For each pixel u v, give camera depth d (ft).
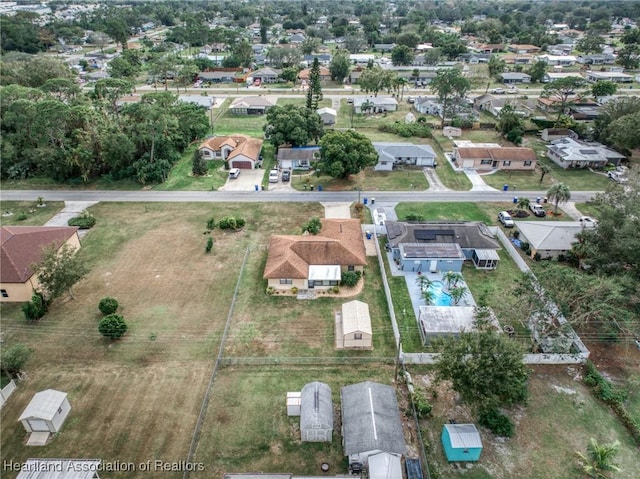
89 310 166.71
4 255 170.60
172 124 284.00
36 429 120.78
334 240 189.88
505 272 192.44
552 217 235.40
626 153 310.04
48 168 263.90
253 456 116.37
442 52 625.82
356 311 158.20
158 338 154.51
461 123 374.43
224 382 138.21
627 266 171.63
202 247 206.59
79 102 327.67
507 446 120.06
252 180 277.85
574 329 161.07
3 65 385.09
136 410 128.36
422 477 109.91
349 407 123.24
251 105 408.67
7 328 157.69
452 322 154.71
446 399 133.39
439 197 257.34
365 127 378.94
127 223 226.79
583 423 126.93
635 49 575.38
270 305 171.01
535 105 428.97
